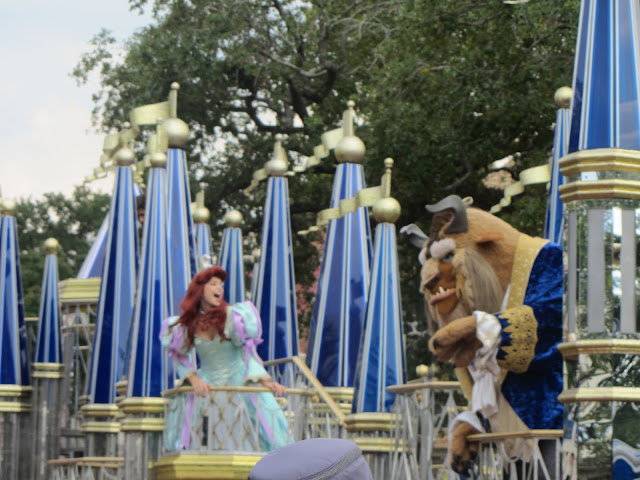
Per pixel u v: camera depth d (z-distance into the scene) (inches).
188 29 968.3
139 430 443.2
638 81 236.5
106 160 557.6
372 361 394.6
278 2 994.1
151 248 467.2
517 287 308.2
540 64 724.7
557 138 397.4
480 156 768.9
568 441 233.1
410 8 762.8
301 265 1019.9
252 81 1018.7
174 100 489.7
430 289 325.4
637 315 232.5
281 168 522.3
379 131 780.6
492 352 299.3
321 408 420.8
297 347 510.3
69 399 632.4
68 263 1375.5
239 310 392.8
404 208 842.2
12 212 617.0
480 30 751.7
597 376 229.8
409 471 338.6
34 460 608.1
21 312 615.2
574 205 238.7
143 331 455.8
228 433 382.3
